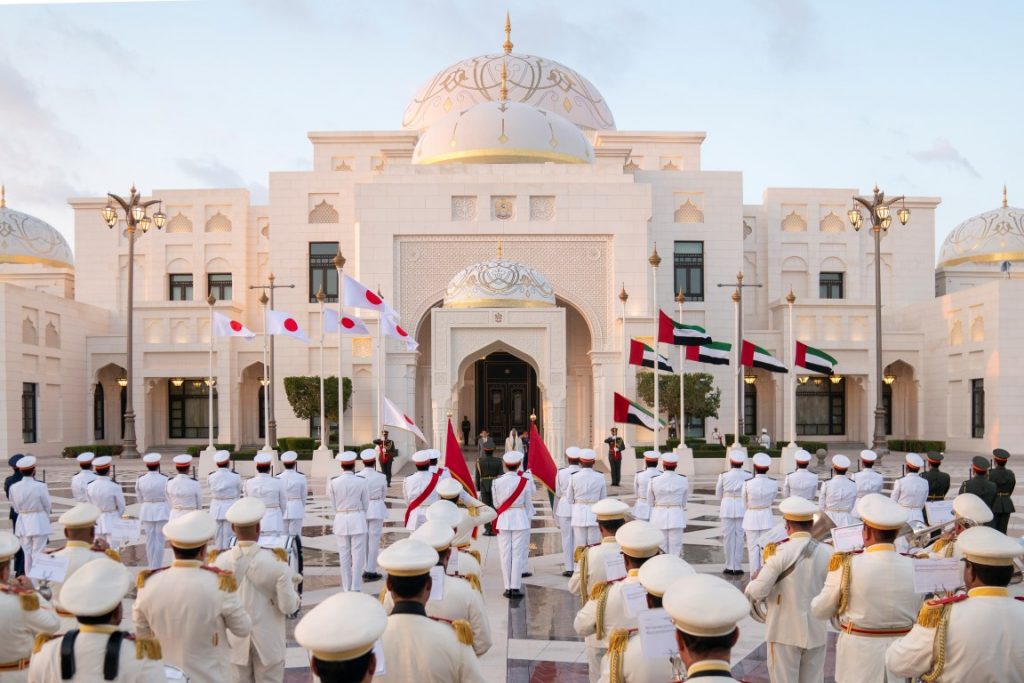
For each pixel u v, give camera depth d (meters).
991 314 39.31
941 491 14.19
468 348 31.70
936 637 5.04
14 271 51.47
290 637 10.39
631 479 30.09
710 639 3.87
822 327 45.25
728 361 28.50
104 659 4.82
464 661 4.87
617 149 44.31
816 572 7.16
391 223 39.28
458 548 8.41
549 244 39.53
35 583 8.12
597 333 39.22
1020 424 38.59
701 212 45.53
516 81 53.19
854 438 47.38
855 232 50.75
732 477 14.20
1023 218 54.59
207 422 48.19
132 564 14.80
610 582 6.42
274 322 29.86
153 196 49.91
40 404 41.47
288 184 45.97
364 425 37.81
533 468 14.28
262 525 12.49
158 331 44.81
